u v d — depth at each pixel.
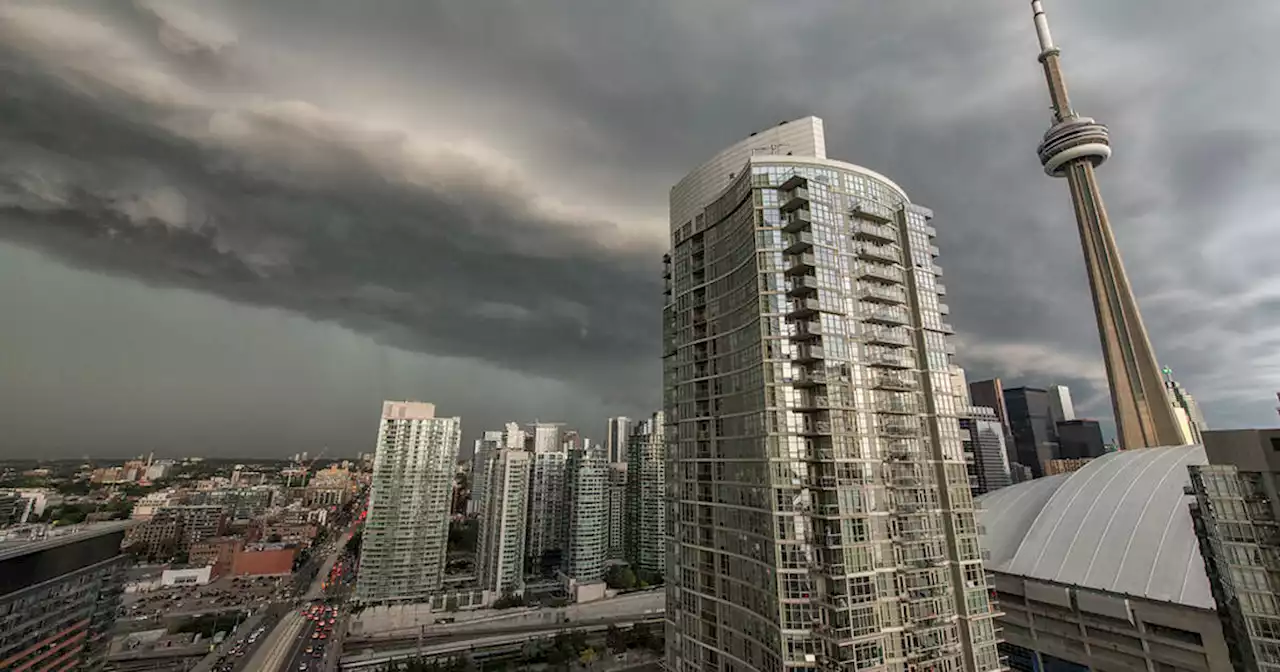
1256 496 65.25
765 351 86.00
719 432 97.69
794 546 79.06
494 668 170.38
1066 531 123.38
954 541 87.00
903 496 85.06
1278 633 61.75
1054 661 109.62
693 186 117.69
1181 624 91.12
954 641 82.25
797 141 101.06
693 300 109.44
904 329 94.75
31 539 114.94
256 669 160.25
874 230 95.69
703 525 98.38
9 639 101.38
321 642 186.38
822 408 82.50
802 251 89.12
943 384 95.00
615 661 178.88
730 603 89.50
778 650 76.38
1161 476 127.62
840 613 74.31
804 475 82.25
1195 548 102.81
